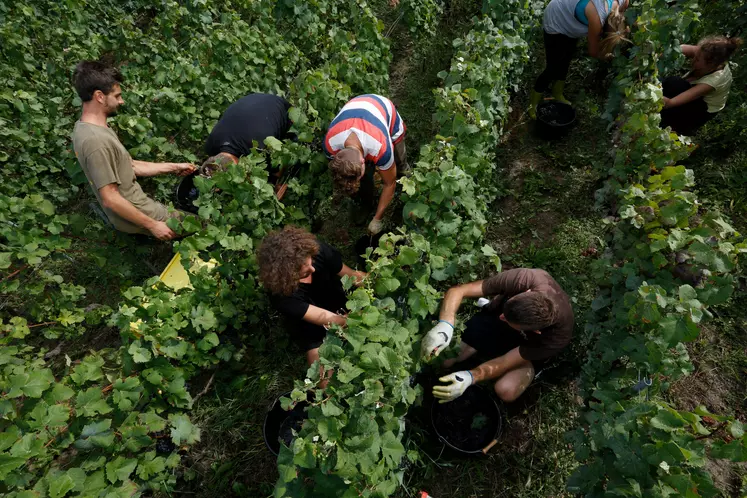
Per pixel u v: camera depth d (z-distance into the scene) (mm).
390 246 2361
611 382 2316
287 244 2164
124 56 5016
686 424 1858
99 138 2793
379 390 1832
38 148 3924
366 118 2832
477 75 3445
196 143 4652
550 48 4301
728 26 5000
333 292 2777
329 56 4695
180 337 2727
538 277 2639
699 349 3328
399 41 6031
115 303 3779
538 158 4602
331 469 1767
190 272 2783
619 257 2834
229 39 4051
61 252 3441
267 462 2889
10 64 4426
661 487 1733
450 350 2871
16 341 3498
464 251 2943
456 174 2572
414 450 2713
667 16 3730
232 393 3197
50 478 1931
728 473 2842
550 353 2666
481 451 2730
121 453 2248
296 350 3359
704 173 4281
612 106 4168
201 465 2895
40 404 2037
